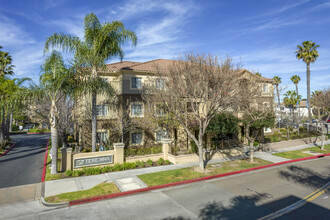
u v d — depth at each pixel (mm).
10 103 14844
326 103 36094
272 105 21875
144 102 24750
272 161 19453
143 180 13617
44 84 14547
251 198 11078
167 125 20844
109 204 10289
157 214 9203
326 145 28594
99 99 24891
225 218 8859
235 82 16188
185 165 17562
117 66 27219
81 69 16203
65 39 15930
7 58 39562
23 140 34156
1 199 10781
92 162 15719
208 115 16859
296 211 9562
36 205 10141
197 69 15711
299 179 14461
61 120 21875
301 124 50938
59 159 18562
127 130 23734
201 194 11641
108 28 17562
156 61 28812
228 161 19312
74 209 9734
